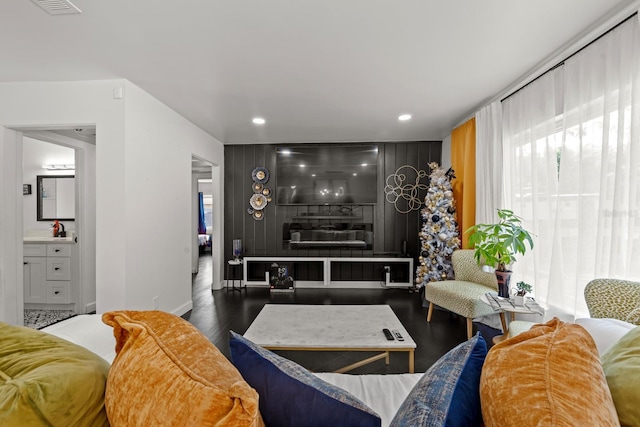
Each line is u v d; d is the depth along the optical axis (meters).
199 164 5.27
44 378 0.59
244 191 4.87
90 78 2.45
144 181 2.72
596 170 1.84
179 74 2.40
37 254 3.45
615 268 1.67
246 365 0.80
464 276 3.20
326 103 3.05
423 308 3.65
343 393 0.74
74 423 0.59
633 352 0.73
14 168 2.60
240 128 3.95
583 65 1.92
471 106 3.16
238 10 1.66
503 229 2.49
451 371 0.76
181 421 0.52
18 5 1.59
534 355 0.62
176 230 3.29
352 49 2.06
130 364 0.62
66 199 4.07
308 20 1.75
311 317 2.18
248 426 0.49
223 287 4.74
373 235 4.77
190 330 0.73
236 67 2.30
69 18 1.71
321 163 4.72
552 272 2.13
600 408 0.53
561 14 1.69
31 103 2.50
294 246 4.81
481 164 3.13
